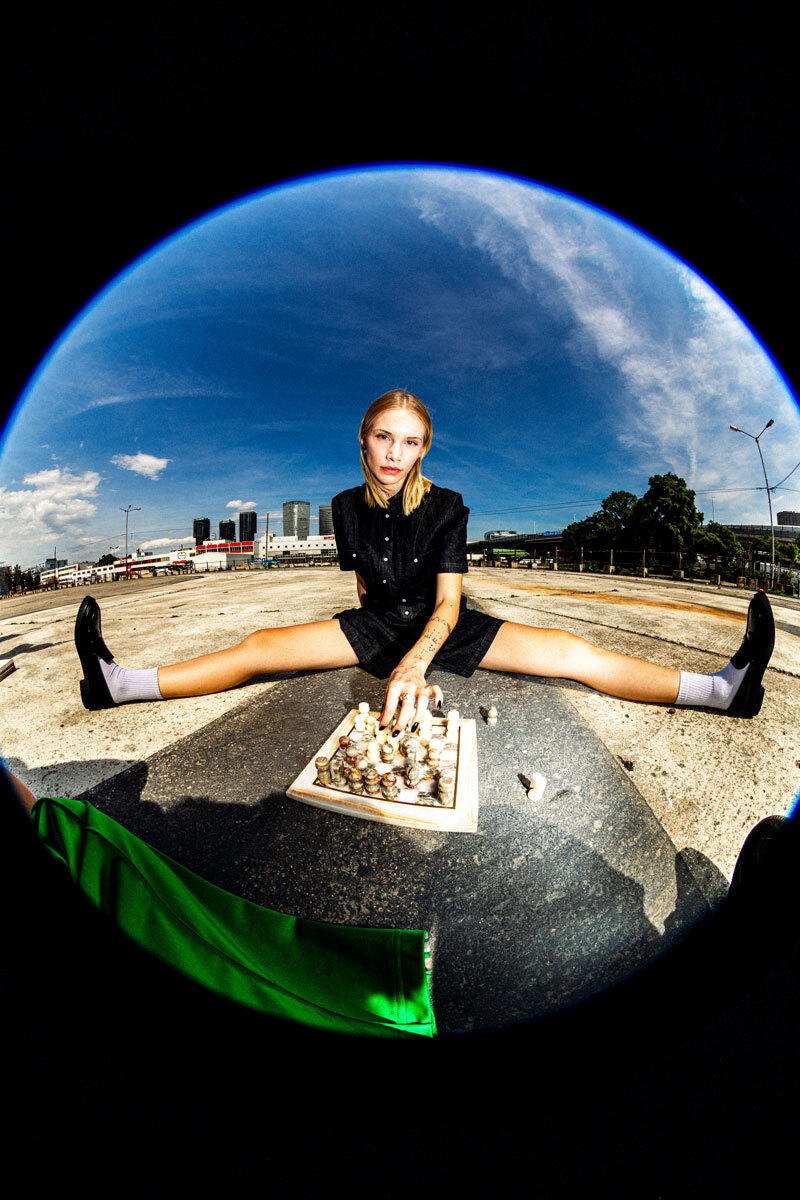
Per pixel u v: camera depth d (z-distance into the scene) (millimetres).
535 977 917
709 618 4480
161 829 1418
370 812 1415
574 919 1061
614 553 15445
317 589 7938
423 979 914
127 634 4414
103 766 1789
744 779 1586
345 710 2213
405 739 1584
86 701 2164
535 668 1955
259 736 1979
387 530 1959
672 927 1020
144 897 889
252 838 1361
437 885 1177
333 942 999
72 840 874
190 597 8062
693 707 2131
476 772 1602
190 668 2137
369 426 1811
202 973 823
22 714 2373
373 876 1213
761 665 1783
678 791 1527
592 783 1570
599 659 1945
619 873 1195
